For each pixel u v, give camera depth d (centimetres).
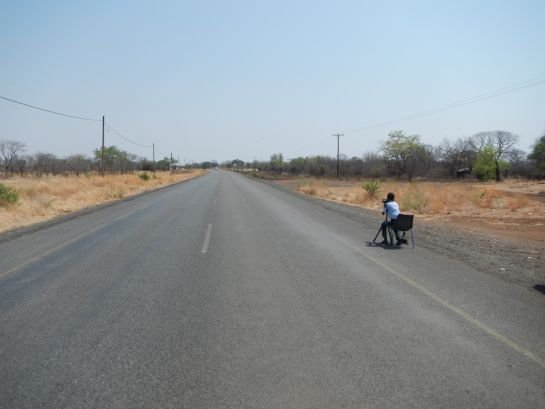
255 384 369
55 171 6788
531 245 1188
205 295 642
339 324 520
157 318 540
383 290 673
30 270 799
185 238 1182
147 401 341
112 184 3766
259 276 761
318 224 1520
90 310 570
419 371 394
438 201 2548
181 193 3338
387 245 1104
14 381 374
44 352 436
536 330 502
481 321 532
